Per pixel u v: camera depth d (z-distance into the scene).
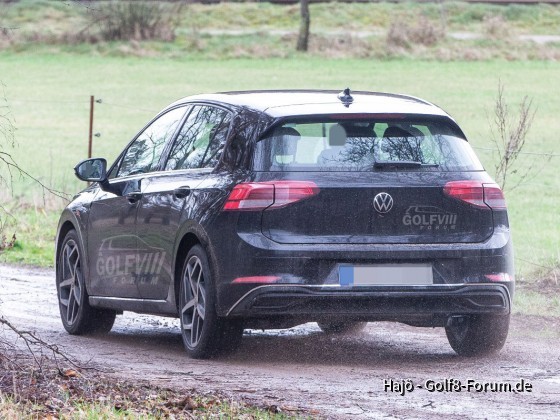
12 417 22.92
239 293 30.34
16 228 69.62
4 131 30.25
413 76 193.62
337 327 39.34
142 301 35.34
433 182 31.05
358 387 28.38
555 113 150.25
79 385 26.72
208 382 28.55
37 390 25.92
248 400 26.12
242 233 30.36
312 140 31.11
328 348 35.53
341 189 30.42
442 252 30.83
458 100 164.50
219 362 31.97
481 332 33.06
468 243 31.25
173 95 176.88
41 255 63.06
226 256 30.61
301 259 30.11
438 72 198.88
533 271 50.25
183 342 33.69
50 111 167.88
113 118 160.75
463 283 31.05
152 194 34.75
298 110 31.41
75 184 86.44
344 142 31.14
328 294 30.12
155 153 36.22
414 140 31.67
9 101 175.75
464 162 31.83
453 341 34.19
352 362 32.62
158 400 25.44
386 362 32.75
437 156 31.64
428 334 39.09
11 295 48.72
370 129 31.50
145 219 34.81
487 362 32.84
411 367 31.83
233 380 28.94
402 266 30.61
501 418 25.06
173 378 29.05
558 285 47.53
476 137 124.44
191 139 34.41
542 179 99.56
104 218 37.34
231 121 32.59
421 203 30.86
